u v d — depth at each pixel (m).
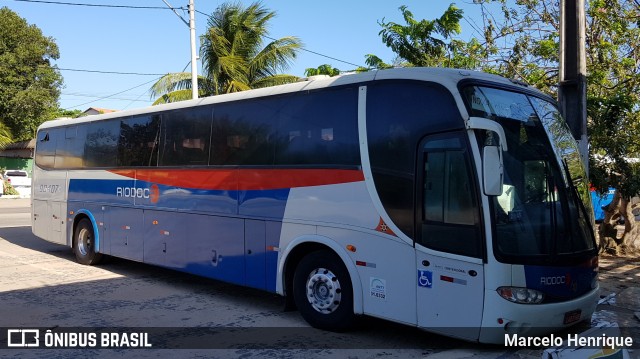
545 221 5.11
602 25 10.16
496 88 5.55
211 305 7.40
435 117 5.32
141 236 9.02
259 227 6.91
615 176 9.36
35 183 12.34
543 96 6.13
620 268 9.24
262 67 18.52
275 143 6.80
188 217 8.05
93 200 10.29
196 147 8.00
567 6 7.79
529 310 4.82
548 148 5.49
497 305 4.77
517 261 4.84
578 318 5.23
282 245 6.58
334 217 6.02
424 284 5.25
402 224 5.43
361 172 5.82
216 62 18.28
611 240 10.59
